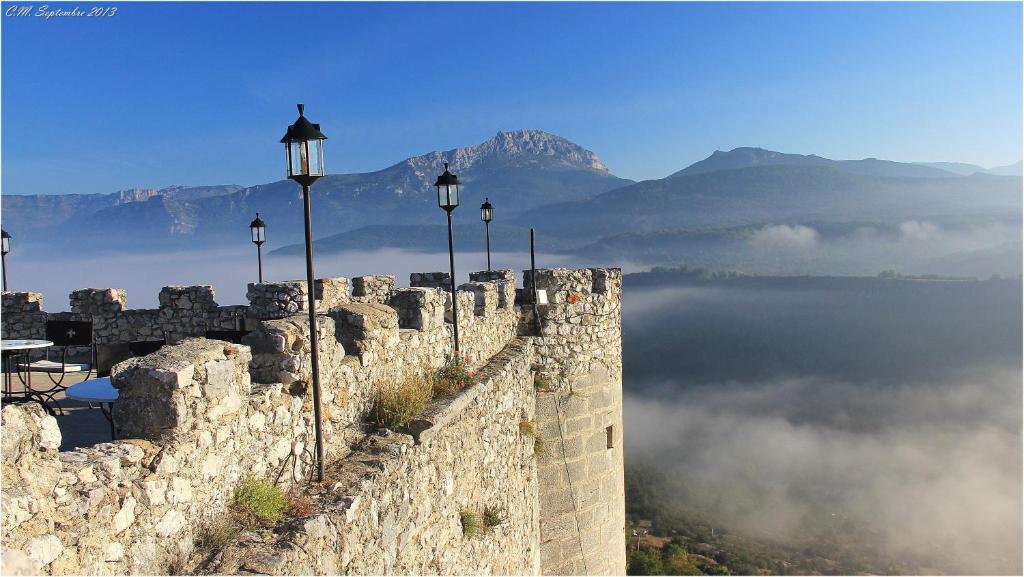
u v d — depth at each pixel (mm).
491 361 11680
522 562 11781
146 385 4520
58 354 13094
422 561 7055
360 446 6637
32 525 3469
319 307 13383
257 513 5027
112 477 4027
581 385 14148
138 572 4121
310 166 5656
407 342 8500
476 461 9273
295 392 6004
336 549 5168
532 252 14148
